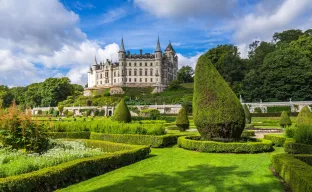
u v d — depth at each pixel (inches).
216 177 352.5
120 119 897.5
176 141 708.7
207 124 584.1
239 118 572.1
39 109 3636.8
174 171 389.1
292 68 2217.0
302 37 2652.6
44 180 307.7
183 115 975.6
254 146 537.6
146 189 308.2
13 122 474.3
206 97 588.1
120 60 4788.4
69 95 4269.2
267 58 2479.1
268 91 2298.2
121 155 435.2
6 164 346.6
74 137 772.6
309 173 268.1
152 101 3302.2
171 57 5482.3
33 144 482.0
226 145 540.4
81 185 335.9
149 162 459.2
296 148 509.4
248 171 381.7
